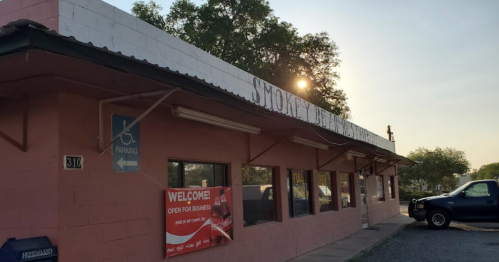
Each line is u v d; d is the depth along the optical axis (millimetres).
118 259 5609
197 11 24953
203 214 7277
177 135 6977
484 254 10945
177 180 7090
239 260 8258
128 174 5922
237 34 24172
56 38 3295
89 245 5203
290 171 11156
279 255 9805
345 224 14617
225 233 7840
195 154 7359
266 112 6516
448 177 63062
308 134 9594
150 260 6148
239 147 8719
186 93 5227
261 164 9438
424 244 13086
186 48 7430
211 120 6742
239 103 5812
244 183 8977
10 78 4492
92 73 4348
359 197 16594
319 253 11133
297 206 11406
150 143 6395
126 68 3938
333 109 27875
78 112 5254
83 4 5441
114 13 5949
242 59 24547
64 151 5020
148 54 6539
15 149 5195
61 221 4875
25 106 5168
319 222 12344
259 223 9422
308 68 27797
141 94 5172
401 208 31500
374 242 13016
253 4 24984
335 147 12977
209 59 8000
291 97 10609
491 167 112250
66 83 4730
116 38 5945
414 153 62094
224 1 25172
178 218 6695
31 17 5242
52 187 4910
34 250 4512
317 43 27875
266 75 24281
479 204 16719
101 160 5512
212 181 7984
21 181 5105
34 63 3963
